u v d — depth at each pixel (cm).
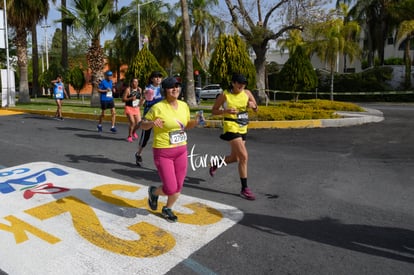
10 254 347
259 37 1817
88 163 685
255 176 598
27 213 443
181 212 446
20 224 412
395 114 1495
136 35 3550
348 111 1476
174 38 3662
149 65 1678
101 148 823
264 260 335
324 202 478
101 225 409
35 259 338
